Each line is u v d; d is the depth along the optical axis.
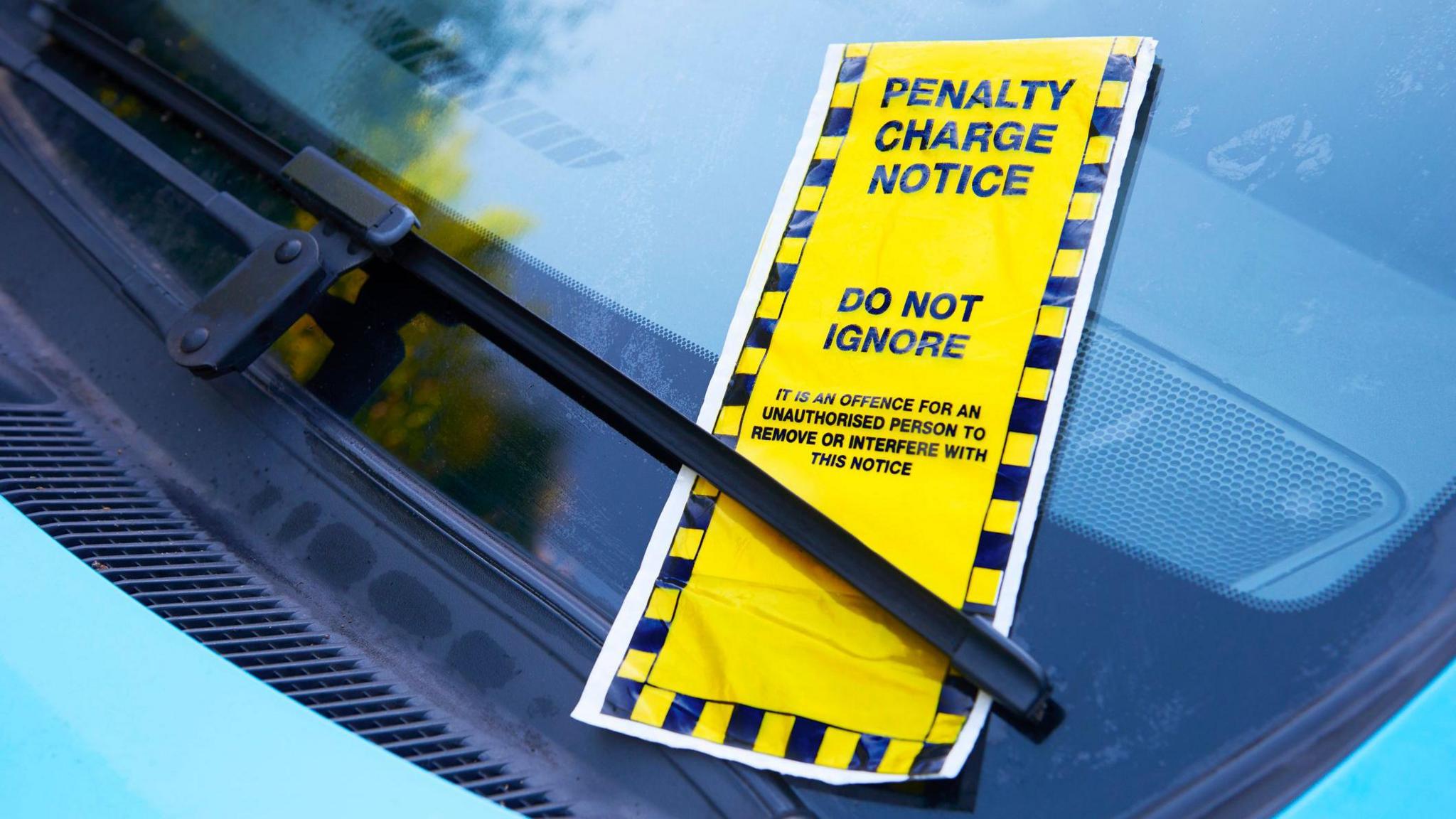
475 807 1.02
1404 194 1.33
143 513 1.48
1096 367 1.32
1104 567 1.22
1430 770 1.00
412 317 1.57
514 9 1.81
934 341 1.38
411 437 1.50
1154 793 1.10
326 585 1.42
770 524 1.29
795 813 1.17
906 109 1.53
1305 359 1.28
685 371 1.44
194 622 1.31
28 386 1.63
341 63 1.83
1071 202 1.42
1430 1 1.43
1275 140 1.40
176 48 1.92
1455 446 1.21
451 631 1.36
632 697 1.28
